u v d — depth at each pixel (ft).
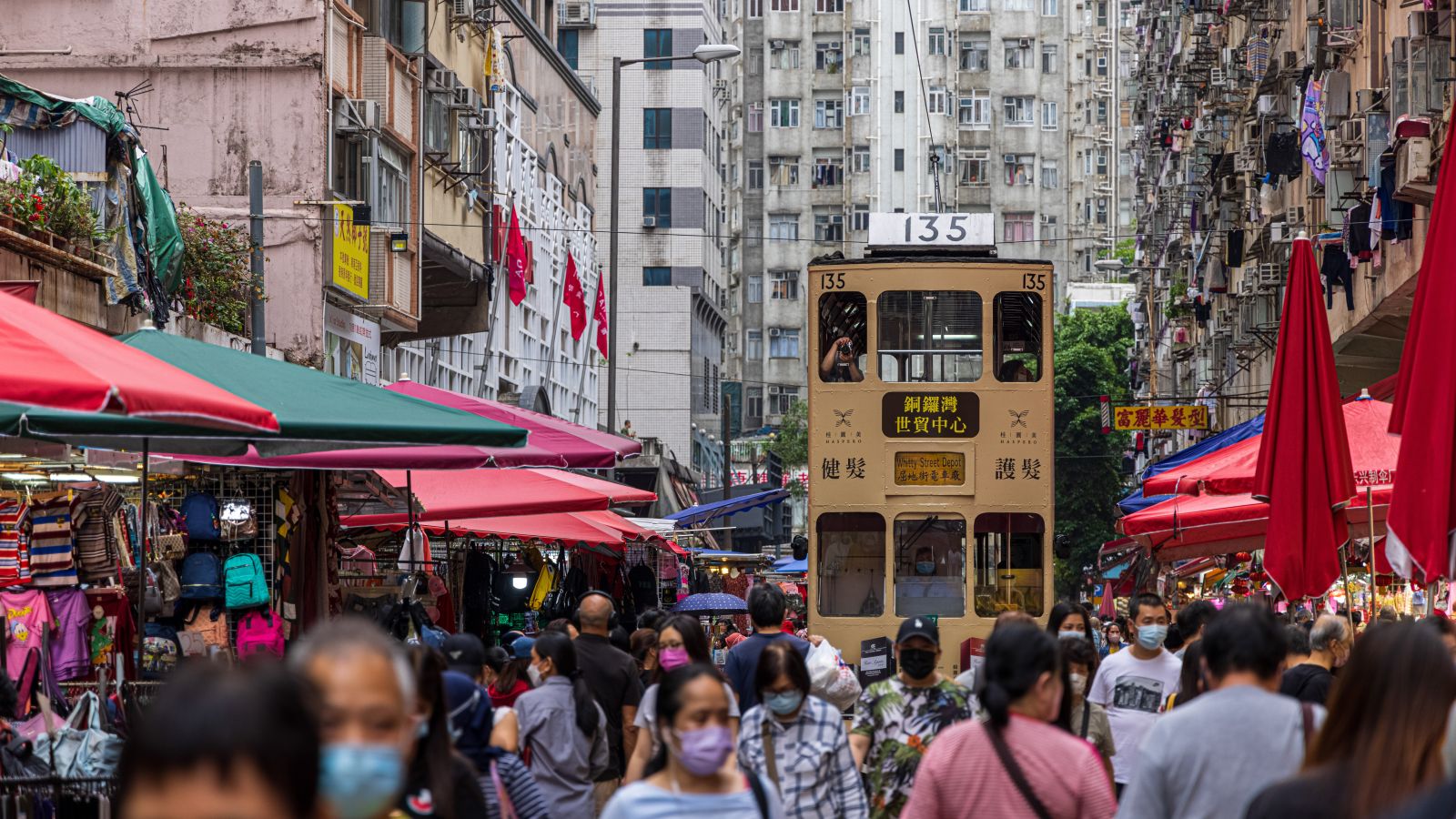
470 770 15.93
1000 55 301.02
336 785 10.09
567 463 42.27
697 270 225.56
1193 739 16.16
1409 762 12.28
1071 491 196.03
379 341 88.12
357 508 51.19
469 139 100.78
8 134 51.52
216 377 30.89
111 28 76.38
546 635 27.25
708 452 237.86
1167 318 173.47
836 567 53.06
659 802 15.97
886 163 298.35
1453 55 61.26
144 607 29.89
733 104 303.68
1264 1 112.27
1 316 22.39
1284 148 92.58
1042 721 17.57
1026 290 53.57
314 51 75.77
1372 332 84.84
